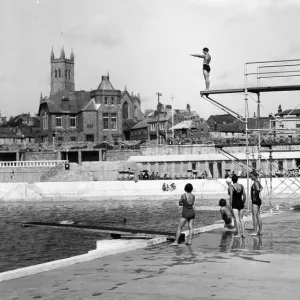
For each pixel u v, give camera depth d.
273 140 87.75
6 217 65.81
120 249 19.41
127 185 90.69
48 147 122.69
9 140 160.38
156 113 164.00
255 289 13.01
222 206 26.83
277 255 17.97
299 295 12.35
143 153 109.06
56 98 144.12
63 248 39.75
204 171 99.56
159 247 20.45
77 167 97.88
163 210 70.31
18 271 15.15
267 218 31.55
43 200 90.62
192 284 13.66
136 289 13.24
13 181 98.81
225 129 134.75
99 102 140.88
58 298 12.52
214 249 19.59
